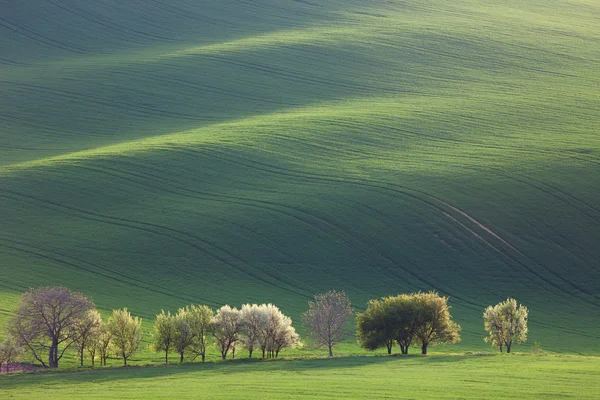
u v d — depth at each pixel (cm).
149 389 10381
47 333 14012
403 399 9425
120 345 14138
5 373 12294
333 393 9800
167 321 14125
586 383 10275
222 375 11544
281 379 10912
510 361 12506
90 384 10969
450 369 11600
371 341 14550
